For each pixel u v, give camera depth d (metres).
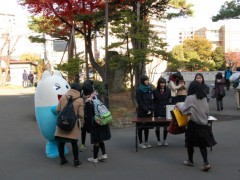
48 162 8.29
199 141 7.18
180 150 9.23
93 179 6.89
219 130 11.76
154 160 8.25
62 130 7.64
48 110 8.43
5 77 45.06
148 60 14.34
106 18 14.05
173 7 17.48
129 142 10.37
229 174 7.01
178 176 6.95
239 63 76.56
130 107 15.23
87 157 8.67
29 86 43.34
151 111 9.49
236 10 24.59
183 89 10.80
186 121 7.71
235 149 9.12
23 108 19.38
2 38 54.25
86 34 17.56
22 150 9.60
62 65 15.62
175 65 15.95
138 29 14.37
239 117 14.41
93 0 15.27
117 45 14.14
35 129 12.95
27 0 15.77
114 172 7.34
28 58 60.97
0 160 8.54
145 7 16.47
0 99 24.80
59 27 21.66
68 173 7.33
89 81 8.24
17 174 7.35
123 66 14.99
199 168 7.49
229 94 24.86
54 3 15.66
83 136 9.32
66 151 9.00
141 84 9.54
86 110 7.95
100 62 20.39
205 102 7.23
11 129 12.98
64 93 8.61
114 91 19.09
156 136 10.59
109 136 8.07
